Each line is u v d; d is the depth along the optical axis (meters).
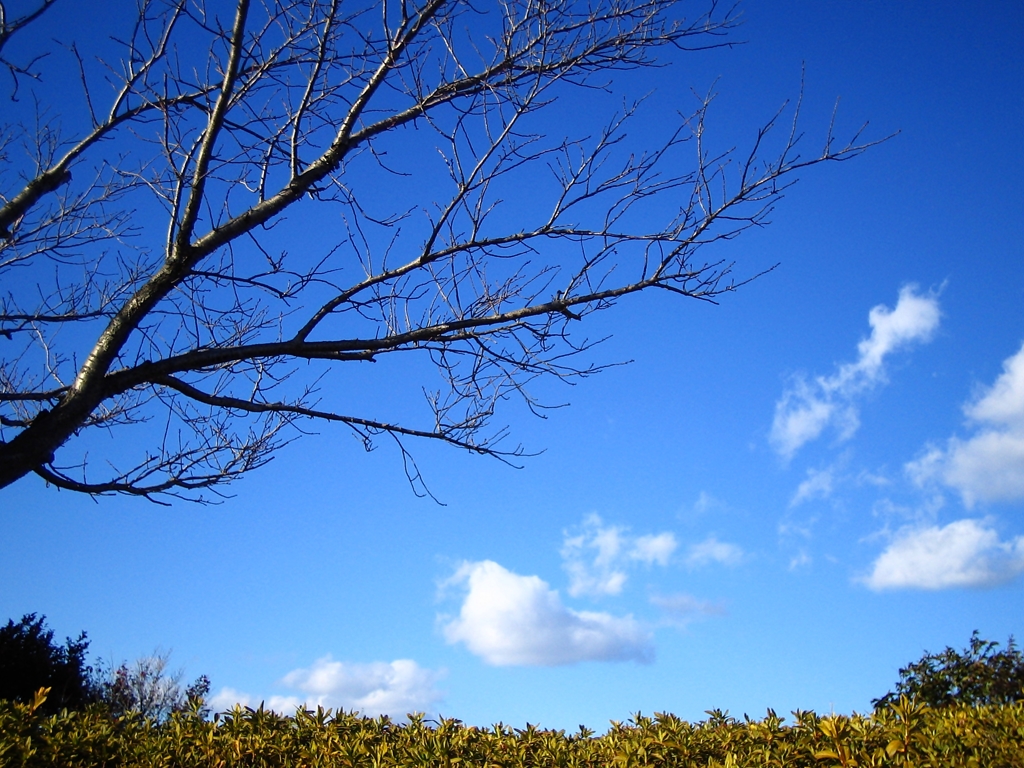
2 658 11.24
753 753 4.58
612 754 4.93
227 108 4.54
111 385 4.44
